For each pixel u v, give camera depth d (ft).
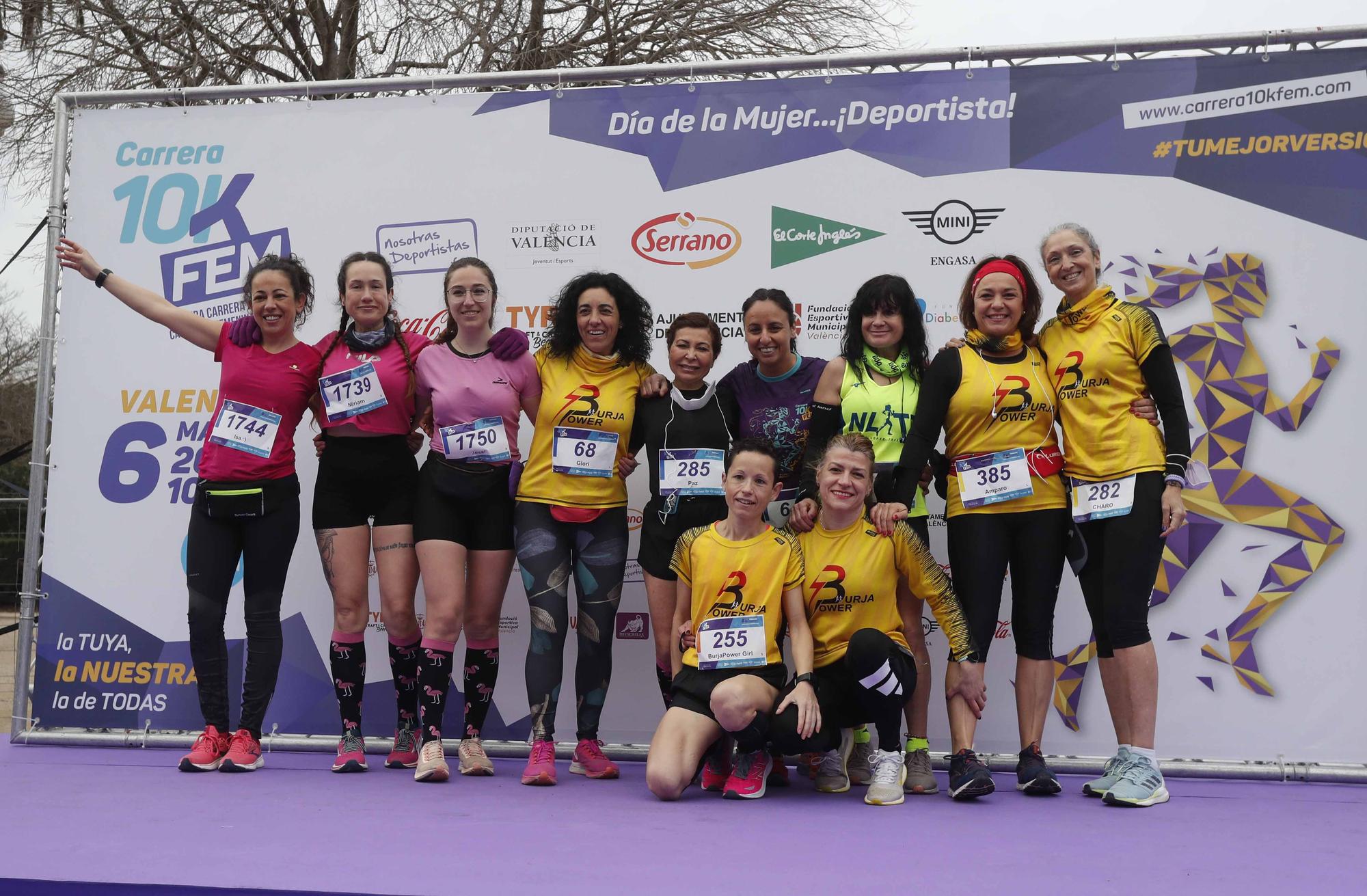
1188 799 10.99
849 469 10.72
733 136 13.60
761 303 11.62
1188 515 12.74
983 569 10.84
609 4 27.66
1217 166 12.80
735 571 10.84
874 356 11.61
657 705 13.43
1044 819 9.66
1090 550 10.96
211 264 14.40
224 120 14.49
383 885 7.05
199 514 12.26
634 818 9.52
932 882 7.29
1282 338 12.62
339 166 14.28
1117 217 12.94
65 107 14.71
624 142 13.78
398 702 12.90
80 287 14.55
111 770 12.16
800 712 10.25
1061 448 13.02
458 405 11.78
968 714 10.77
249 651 12.25
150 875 7.27
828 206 13.41
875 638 10.21
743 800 10.55
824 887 7.11
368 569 12.44
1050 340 11.23
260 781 11.41
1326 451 12.50
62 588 14.33
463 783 11.43
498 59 26.86
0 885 7.22
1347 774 12.15
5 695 22.99
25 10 25.59
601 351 12.01
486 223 13.97
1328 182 12.60
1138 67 12.96
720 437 11.75
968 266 13.15
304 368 12.44
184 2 25.38
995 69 13.17
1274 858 8.25
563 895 6.86
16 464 31.89
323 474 12.29
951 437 11.22
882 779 10.41
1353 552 12.40
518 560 11.88
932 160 13.25
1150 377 10.68
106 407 14.42
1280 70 12.71
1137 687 10.57
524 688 13.66
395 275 14.11
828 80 13.46
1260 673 12.53
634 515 13.61
